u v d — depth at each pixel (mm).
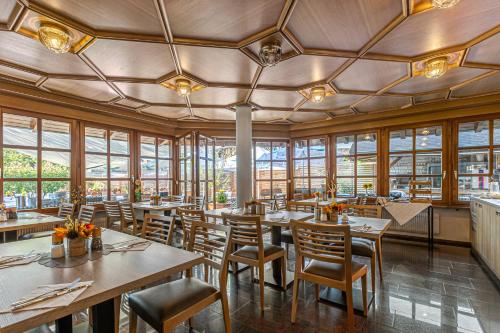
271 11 1913
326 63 2820
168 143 5941
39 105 3912
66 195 4234
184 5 1827
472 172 4297
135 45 2393
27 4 1801
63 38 2127
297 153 6301
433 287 2703
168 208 4020
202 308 1563
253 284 2795
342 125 5621
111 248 1723
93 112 4570
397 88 3689
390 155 5078
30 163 3867
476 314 2178
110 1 1787
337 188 5691
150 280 1289
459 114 4355
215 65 2873
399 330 1962
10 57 2672
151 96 4020
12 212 3057
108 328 1351
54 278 1243
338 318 2133
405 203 4375
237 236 2482
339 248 1926
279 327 2012
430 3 1813
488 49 2504
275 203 4297
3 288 1131
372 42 2348
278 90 3693
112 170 4910
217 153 7852
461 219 4398
